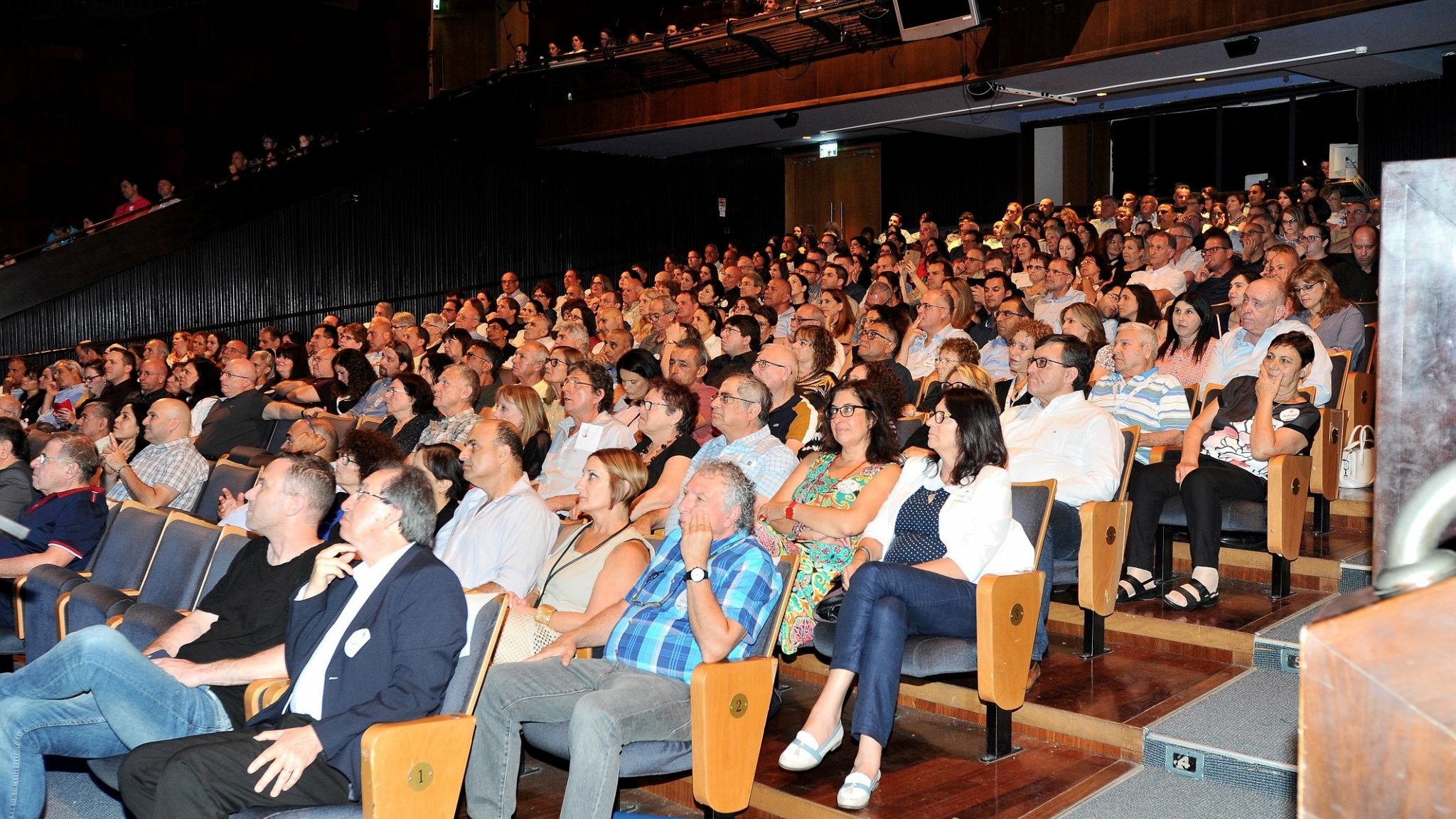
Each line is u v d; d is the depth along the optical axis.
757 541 2.84
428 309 13.06
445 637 2.47
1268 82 11.04
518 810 3.07
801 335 4.91
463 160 13.29
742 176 15.11
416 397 5.61
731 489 2.77
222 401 6.49
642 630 2.86
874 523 3.25
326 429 4.91
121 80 12.50
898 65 10.02
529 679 2.78
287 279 12.03
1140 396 4.32
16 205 11.85
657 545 3.31
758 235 15.25
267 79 13.55
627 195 14.46
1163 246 6.90
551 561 3.45
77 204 12.23
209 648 2.99
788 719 3.36
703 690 2.51
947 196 13.40
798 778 2.87
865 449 3.49
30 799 2.69
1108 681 3.29
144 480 5.12
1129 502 3.51
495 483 3.58
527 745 3.26
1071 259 7.75
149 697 2.71
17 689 2.74
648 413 4.25
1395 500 1.33
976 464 3.01
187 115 12.98
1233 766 2.76
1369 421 4.57
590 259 14.23
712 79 11.55
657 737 2.62
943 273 7.68
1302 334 3.73
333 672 2.53
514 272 13.70
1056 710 3.08
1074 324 4.98
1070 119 12.35
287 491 3.07
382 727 2.29
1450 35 8.12
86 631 2.71
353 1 14.12
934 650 2.88
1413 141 10.03
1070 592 3.77
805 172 14.95
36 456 6.76
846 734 3.21
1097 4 8.66
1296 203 8.22
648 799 3.18
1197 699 3.12
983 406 3.04
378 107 14.43
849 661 2.81
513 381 6.67
